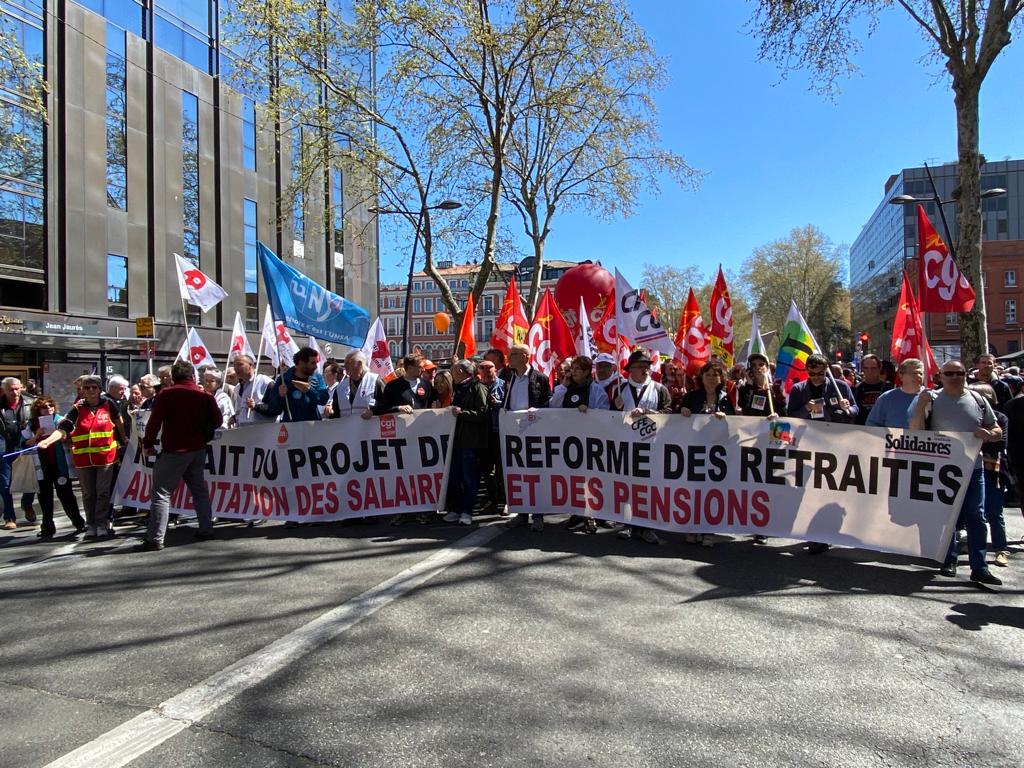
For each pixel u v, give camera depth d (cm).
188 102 2816
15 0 2147
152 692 336
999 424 594
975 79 1220
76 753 280
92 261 2408
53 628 428
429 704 321
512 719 306
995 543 575
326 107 1488
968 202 1237
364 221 3369
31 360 2188
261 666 364
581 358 729
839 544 583
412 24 1366
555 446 700
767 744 287
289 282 923
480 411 718
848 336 7494
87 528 724
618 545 629
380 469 736
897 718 309
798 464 607
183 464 650
